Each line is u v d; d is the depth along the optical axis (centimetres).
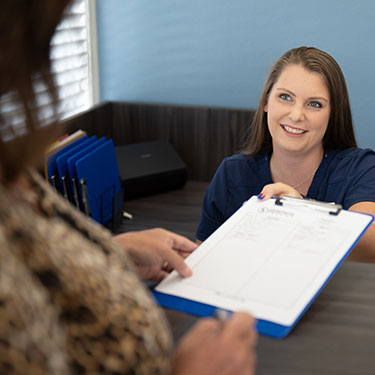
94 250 46
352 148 136
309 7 206
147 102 230
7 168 41
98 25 225
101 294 42
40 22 38
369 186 126
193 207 198
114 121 231
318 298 70
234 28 216
